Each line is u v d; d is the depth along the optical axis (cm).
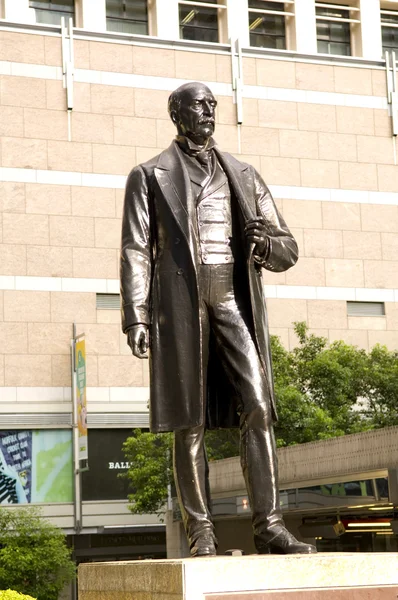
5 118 4241
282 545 677
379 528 3095
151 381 711
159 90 4434
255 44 4728
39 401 4109
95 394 4191
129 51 4416
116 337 4244
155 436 3441
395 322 4603
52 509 4066
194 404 694
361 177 4650
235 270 725
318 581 612
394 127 4706
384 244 4641
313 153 4603
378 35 4834
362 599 617
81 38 4362
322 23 4844
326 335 4488
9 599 1809
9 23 4284
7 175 4212
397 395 3228
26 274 4175
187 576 594
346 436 2558
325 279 4531
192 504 709
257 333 711
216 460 3067
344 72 4694
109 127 4353
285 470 2828
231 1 4606
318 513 2953
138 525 4159
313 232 4550
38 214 4222
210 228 724
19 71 4275
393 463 2338
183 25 4619
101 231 4288
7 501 4012
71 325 4197
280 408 2989
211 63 4525
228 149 4494
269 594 604
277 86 4597
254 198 748
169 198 720
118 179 4338
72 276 4225
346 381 3183
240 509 2906
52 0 4453
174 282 709
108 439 4194
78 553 4147
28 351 4134
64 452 4116
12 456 4050
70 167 4288
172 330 705
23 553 3225
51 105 4297
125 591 657
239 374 708
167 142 4409
